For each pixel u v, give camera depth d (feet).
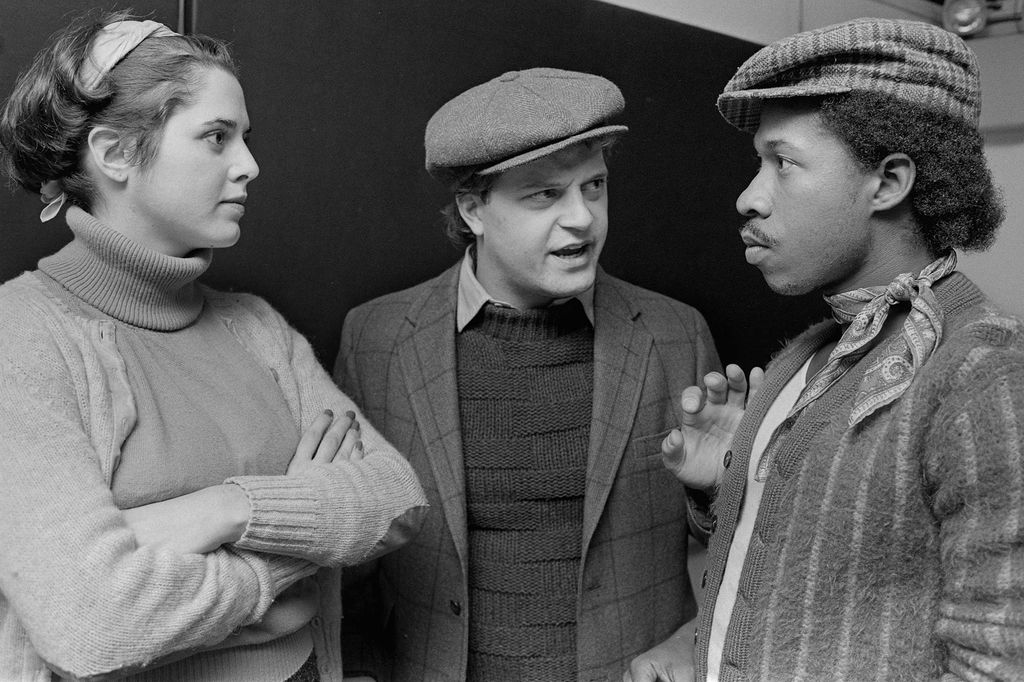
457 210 4.91
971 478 2.43
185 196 3.24
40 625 2.78
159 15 4.56
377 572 5.12
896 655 2.68
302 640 3.65
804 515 2.86
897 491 2.66
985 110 8.50
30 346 3.04
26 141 3.28
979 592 2.39
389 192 5.45
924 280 2.92
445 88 5.57
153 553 2.90
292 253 5.11
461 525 4.51
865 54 2.90
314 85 5.07
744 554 3.45
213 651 3.29
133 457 3.12
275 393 3.75
